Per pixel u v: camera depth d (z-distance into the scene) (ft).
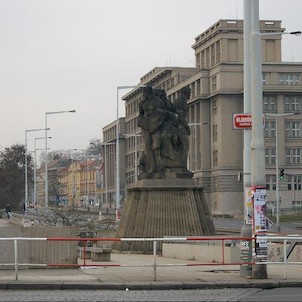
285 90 372.38
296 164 375.04
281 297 50.24
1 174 392.88
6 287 57.62
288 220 286.05
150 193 106.22
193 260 88.38
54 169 640.99
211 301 48.06
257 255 62.64
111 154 542.98
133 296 52.06
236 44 396.98
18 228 71.20
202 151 390.21
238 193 369.50
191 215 105.29
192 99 398.42
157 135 108.06
